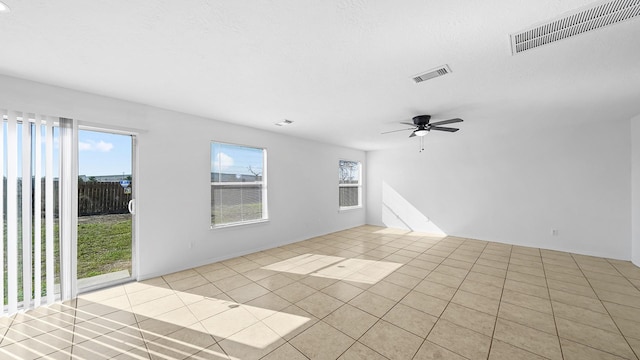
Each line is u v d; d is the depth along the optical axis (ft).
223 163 13.67
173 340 6.70
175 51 6.39
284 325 7.34
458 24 5.26
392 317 7.74
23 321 7.59
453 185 19.24
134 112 10.36
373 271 11.75
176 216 11.64
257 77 7.94
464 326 7.23
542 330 7.02
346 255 14.34
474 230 18.29
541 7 4.72
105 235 10.27
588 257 13.80
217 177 13.38
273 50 6.34
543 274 11.30
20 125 8.31
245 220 14.62
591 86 8.66
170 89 8.95
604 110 11.57
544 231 15.60
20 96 7.98
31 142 8.41
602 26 5.25
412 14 4.94
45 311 8.15
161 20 5.12
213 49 6.29
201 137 12.55
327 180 20.20
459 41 5.91
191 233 12.16
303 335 6.86
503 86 8.66
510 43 5.98
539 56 6.59
